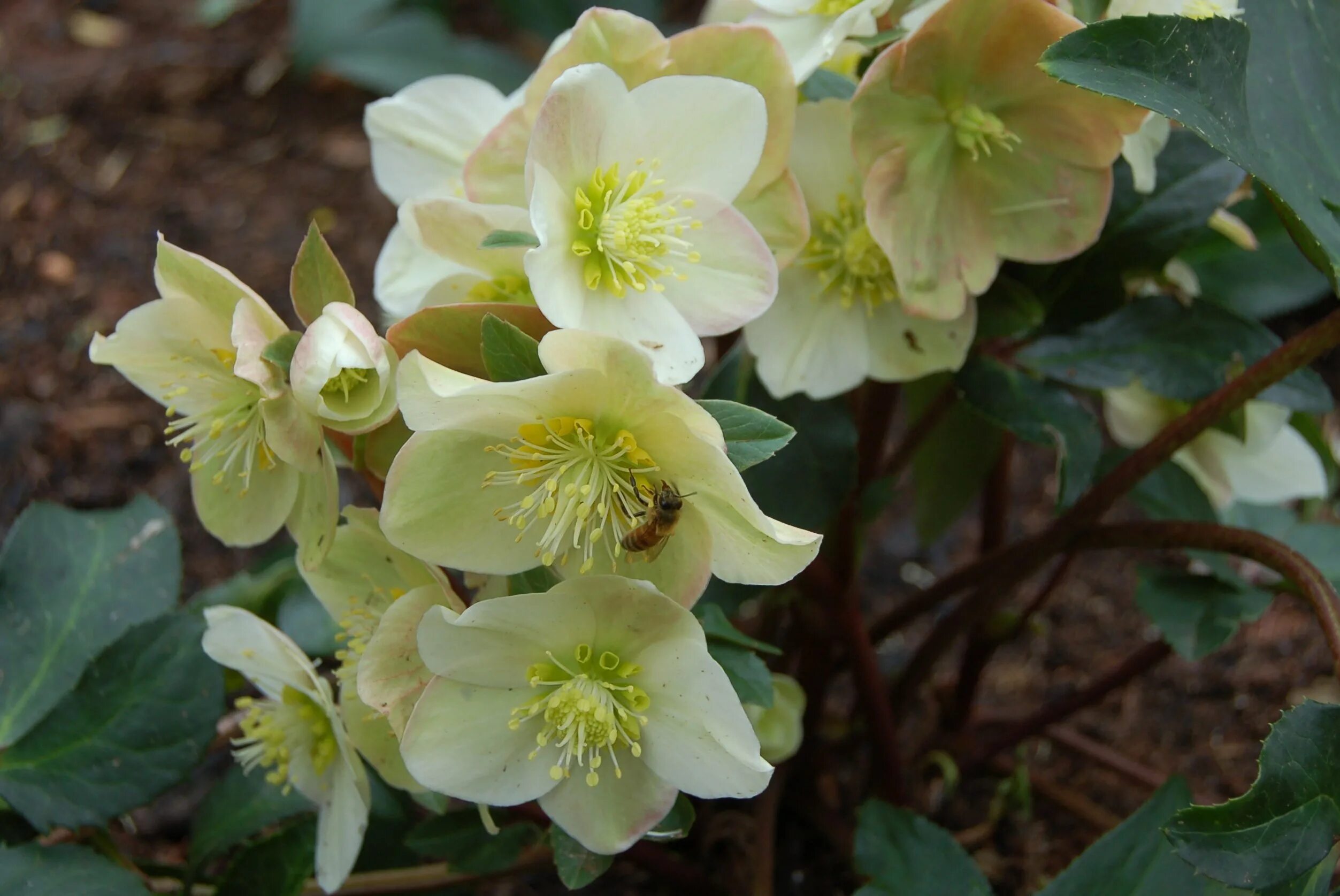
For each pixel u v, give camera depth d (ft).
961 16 1.61
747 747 1.52
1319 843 1.54
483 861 1.75
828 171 1.72
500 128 1.62
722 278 1.60
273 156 3.17
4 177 3.03
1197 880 1.67
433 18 3.29
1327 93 1.70
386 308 1.77
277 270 2.83
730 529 1.54
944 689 2.18
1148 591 1.81
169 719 1.73
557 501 1.54
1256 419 1.92
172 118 3.24
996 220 1.71
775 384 1.73
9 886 1.68
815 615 1.95
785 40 1.70
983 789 2.20
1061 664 2.42
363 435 1.60
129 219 2.95
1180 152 1.79
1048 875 2.10
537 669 1.57
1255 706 2.31
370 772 1.85
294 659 1.66
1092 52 1.55
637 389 1.50
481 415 1.53
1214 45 1.57
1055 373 1.81
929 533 2.10
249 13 3.56
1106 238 1.78
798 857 2.09
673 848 2.09
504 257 1.61
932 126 1.67
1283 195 1.60
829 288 1.74
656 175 1.61
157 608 1.84
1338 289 1.62
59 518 1.85
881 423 1.92
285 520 1.67
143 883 1.70
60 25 3.46
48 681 1.80
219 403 1.66
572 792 1.59
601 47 1.61
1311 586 1.68
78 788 1.72
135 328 1.63
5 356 2.66
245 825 1.82
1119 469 1.80
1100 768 2.15
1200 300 1.81
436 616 1.53
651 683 1.56
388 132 1.80
